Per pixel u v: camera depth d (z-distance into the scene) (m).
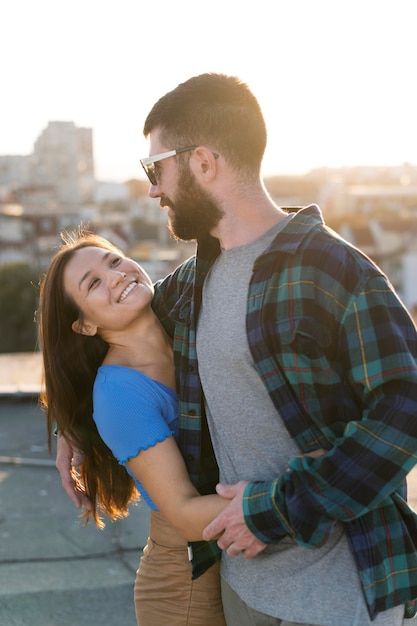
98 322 1.82
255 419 1.54
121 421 1.68
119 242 80.75
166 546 1.85
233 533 1.50
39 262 72.75
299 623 1.50
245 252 1.57
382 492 1.39
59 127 144.00
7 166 148.62
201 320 1.62
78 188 143.50
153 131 1.62
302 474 1.42
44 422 5.58
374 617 1.46
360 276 1.43
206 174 1.56
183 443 1.69
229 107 1.55
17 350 46.22
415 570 1.52
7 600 2.91
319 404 1.46
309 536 1.42
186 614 1.85
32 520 3.79
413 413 1.38
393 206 94.75
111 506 2.06
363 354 1.41
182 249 70.25
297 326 1.44
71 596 2.96
